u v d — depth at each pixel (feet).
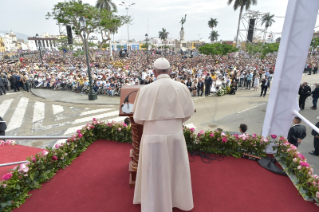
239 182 9.04
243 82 63.72
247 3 112.16
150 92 6.10
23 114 36.88
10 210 7.50
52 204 7.86
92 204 7.82
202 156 11.23
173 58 141.90
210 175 9.55
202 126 29.94
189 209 6.93
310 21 9.21
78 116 35.50
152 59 130.31
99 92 52.13
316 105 36.91
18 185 8.07
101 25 99.71
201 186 8.74
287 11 9.59
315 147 20.51
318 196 7.48
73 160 11.13
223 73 66.49
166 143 6.15
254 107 39.42
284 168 9.93
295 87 10.37
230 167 10.24
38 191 8.61
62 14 88.79
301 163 8.89
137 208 7.56
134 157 8.50
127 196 8.24
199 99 46.96
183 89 6.40
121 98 8.21
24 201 7.93
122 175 9.72
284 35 9.82
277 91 10.45
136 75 62.69
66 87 58.23
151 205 6.30
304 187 8.25
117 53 191.01
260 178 9.34
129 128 13.09
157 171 6.24
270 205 7.70
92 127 13.21
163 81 6.15
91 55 120.26
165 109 6.04
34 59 131.03
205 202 7.79
